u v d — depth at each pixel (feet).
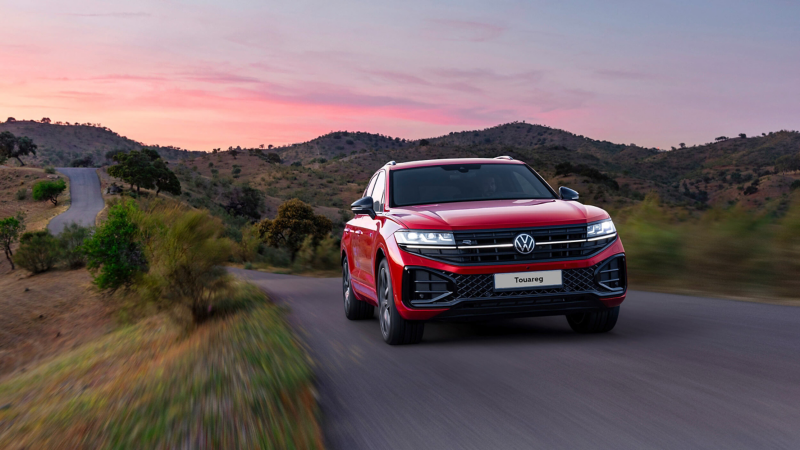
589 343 16.79
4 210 403.75
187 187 497.05
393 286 17.46
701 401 10.90
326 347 18.90
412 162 23.16
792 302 23.61
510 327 20.74
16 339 80.02
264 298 34.17
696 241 31.35
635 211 37.40
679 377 12.59
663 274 32.04
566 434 9.70
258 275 65.16
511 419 10.65
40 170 539.29
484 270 16.34
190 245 35.96
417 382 13.74
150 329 34.50
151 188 438.81
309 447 9.30
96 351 32.78
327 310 29.07
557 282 16.48
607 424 10.02
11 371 53.06
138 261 89.30
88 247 88.74
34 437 12.03
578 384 12.56
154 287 36.50
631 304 24.12
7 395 22.06
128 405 12.98
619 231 36.01
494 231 16.57
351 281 24.61
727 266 29.53
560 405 11.23
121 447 9.84
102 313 83.15
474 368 14.67
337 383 14.14
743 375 12.50
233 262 103.35
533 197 20.33
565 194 20.08
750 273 28.71
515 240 16.43
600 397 11.54
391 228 18.29
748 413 10.11
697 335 16.96
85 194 448.24
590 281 16.69
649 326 18.98
